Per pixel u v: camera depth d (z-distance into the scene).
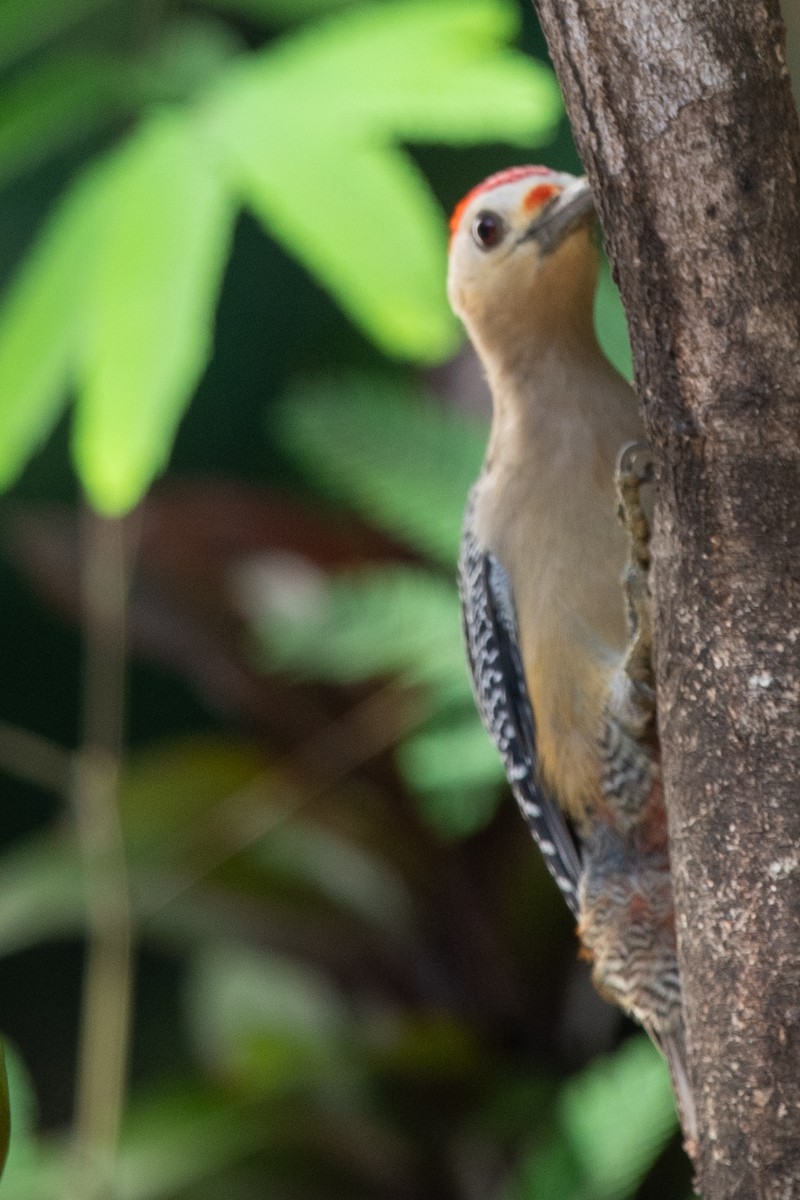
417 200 6.23
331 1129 9.49
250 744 9.90
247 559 9.78
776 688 4.03
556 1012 9.55
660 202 4.02
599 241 7.10
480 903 9.61
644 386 4.17
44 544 10.32
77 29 8.60
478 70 6.43
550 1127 8.52
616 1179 7.45
